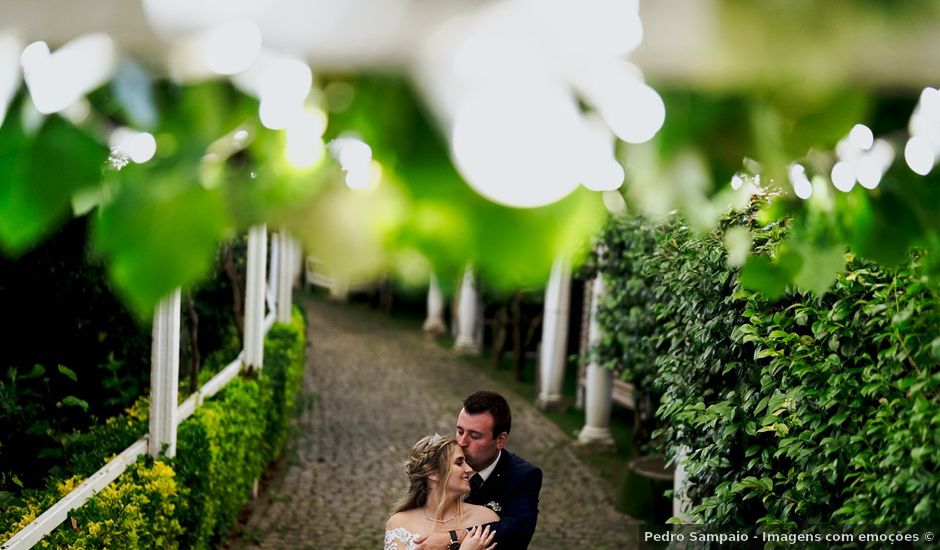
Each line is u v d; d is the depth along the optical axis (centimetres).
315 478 1025
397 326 2272
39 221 89
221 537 730
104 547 458
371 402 1439
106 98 88
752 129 96
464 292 1898
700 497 586
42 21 83
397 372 1694
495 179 79
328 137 90
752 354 533
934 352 359
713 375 584
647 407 1012
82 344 714
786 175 107
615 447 1186
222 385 847
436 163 85
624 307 982
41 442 605
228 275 975
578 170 81
